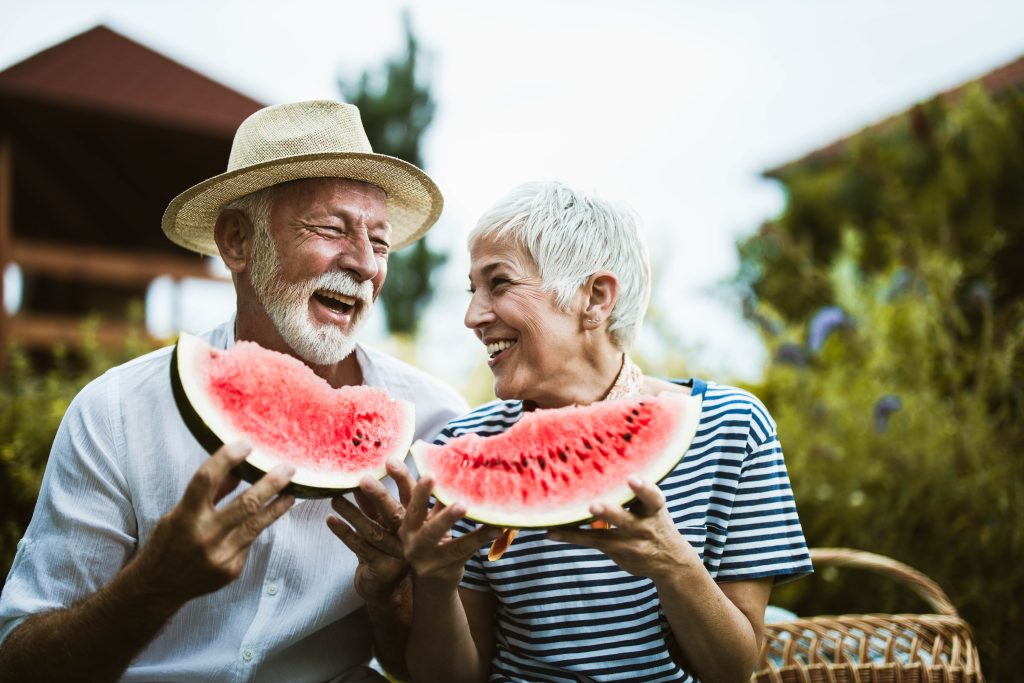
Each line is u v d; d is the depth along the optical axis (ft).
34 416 13.34
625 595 7.27
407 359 23.09
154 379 8.19
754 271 31.99
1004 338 15.88
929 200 26.07
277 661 7.89
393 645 7.77
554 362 7.52
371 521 6.44
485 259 7.57
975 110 26.94
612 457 6.29
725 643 6.63
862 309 18.24
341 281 8.23
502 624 7.82
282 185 8.22
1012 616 11.25
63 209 38.68
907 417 15.03
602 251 7.46
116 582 6.11
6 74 29.19
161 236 39.88
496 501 6.12
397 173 8.73
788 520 7.48
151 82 31.83
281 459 6.11
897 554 12.58
